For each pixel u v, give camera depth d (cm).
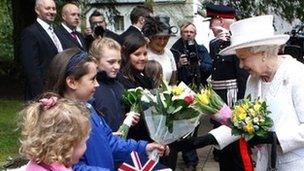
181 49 661
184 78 648
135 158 324
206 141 333
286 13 1180
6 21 1992
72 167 262
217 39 525
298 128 306
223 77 473
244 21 314
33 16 1441
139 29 654
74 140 235
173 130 333
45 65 580
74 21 638
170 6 1519
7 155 662
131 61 419
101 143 293
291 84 309
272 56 313
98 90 349
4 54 1958
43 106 241
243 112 308
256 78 328
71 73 288
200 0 1174
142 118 356
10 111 1082
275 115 311
